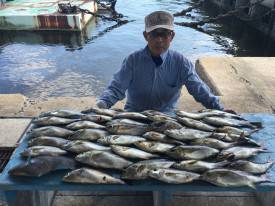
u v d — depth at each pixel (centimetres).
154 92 175
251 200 170
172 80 174
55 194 172
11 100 270
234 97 276
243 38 880
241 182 116
